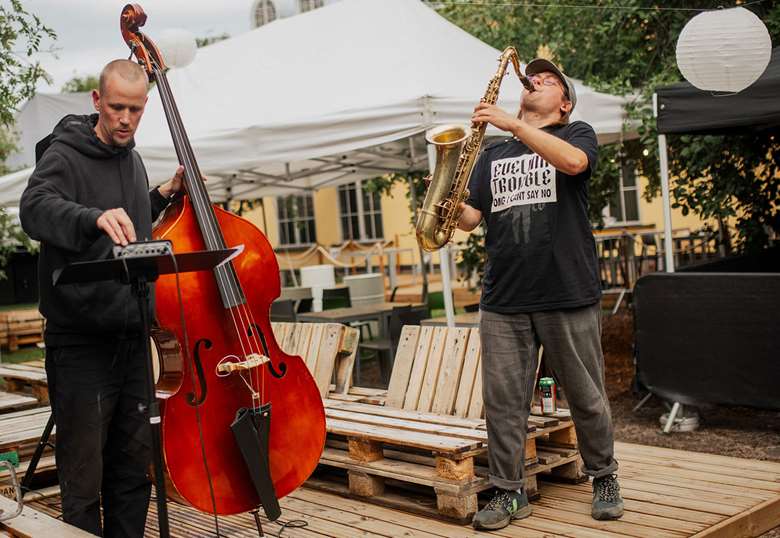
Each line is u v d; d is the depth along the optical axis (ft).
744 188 23.68
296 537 11.62
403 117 19.40
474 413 14.02
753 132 21.93
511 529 11.40
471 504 11.84
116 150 9.91
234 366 10.19
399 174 34.30
